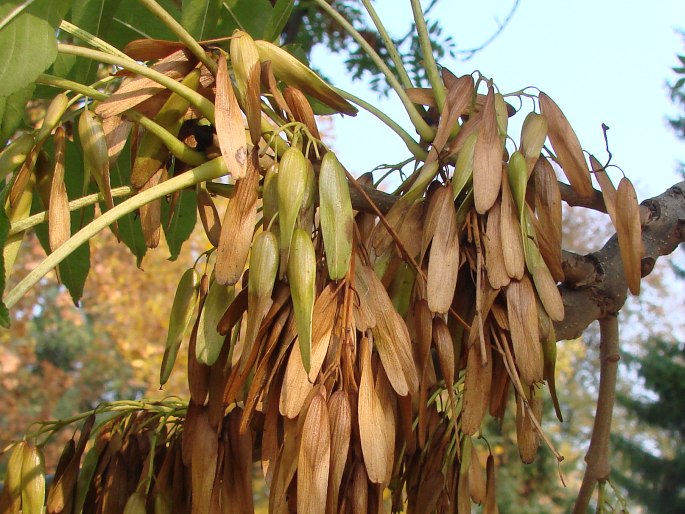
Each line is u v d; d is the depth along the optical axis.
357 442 0.26
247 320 0.26
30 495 0.31
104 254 2.41
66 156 0.41
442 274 0.29
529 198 0.31
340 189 0.27
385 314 0.28
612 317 0.38
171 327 0.31
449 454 0.34
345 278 0.27
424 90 0.35
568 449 2.78
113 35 0.43
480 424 0.29
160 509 0.31
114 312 2.40
